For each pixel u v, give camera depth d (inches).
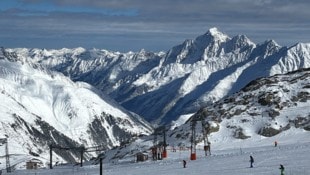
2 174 6948.8
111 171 5236.2
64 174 5861.2
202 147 7632.9
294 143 6786.4
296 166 3777.1
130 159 7337.6
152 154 7091.5
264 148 6259.8
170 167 4931.1
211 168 4387.3
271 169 3794.3
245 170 3944.4
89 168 6594.5
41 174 6382.9
